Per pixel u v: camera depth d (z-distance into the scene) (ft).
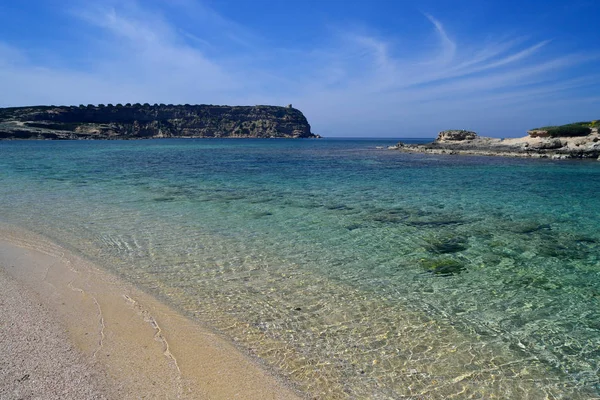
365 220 44.45
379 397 14.69
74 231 37.60
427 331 19.89
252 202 54.65
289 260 30.60
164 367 15.97
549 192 65.67
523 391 15.26
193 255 31.35
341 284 25.98
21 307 20.71
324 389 15.11
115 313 20.75
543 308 22.81
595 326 20.74
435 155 175.52
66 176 82.02
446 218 45.85
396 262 30.50
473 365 16.97
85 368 15.33
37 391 13.51
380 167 113.60
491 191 66.74
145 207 49.85
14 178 76.95
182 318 20.67
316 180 80.79
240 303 22.79
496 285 26.20
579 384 15.81
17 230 37.32
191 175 88.22
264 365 16.61
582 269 29.37
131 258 30.30
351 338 19.07
